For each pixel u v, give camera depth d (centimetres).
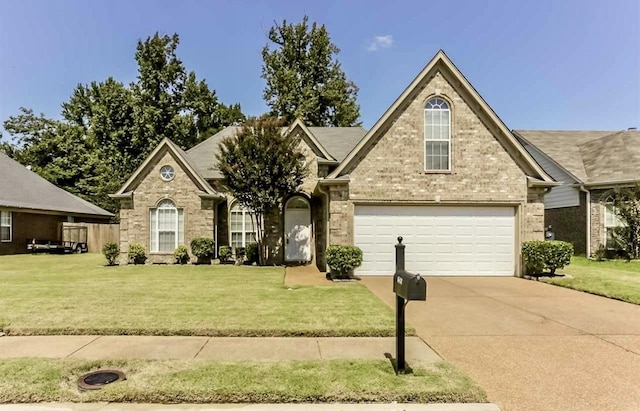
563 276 1230
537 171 1307
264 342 591
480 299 930
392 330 633
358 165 1294
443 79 1316
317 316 718
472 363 512
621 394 421
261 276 1282
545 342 603
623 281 1127
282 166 1548
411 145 1303
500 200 1310
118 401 388
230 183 1591
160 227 1738
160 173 1739
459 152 1311
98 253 2464
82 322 671
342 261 1188
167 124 3541
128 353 540
